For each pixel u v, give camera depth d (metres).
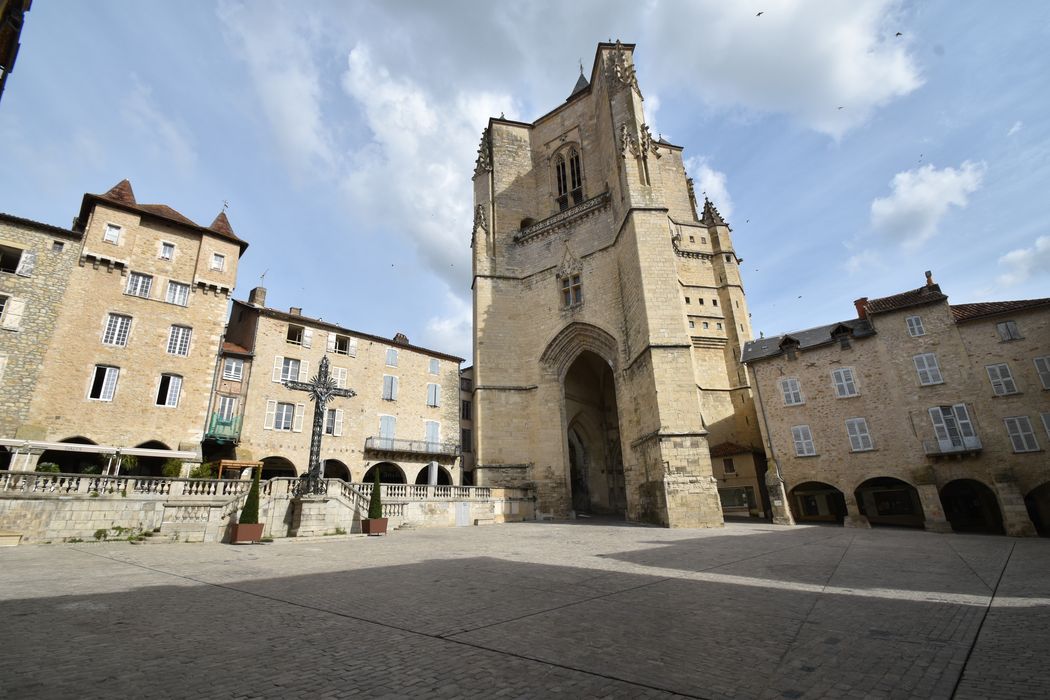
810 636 5.07
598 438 39.69
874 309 26.12
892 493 28.30
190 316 25.84
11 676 3.84
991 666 4.15
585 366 39.91
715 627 5.42
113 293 23.91
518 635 5.15
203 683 3.81
